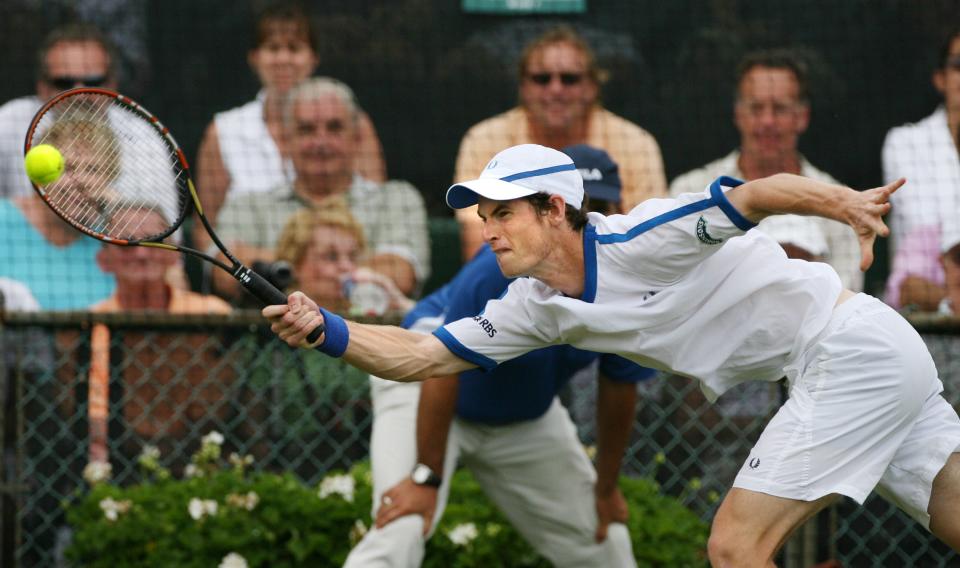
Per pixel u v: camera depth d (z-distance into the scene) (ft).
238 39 81.97
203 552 58.39
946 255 75.05
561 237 41.68
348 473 62.34
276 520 58.44
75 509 59.82
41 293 70.79
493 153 77.56
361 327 42.91
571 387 66.95
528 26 83.30
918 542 65.26
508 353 44.06
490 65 82.43
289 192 75.31
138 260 70.79
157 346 63.10
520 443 55.36
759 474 42.93
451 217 80.48
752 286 42.78
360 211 74.84
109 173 53.42
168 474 61.87
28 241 71.10
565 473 56.29
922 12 82.17
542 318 43.16
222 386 63.52
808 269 43.80
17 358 61.36
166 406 63.46
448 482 54.65
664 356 43.32
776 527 42.75
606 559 57.62
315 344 41.83
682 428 64.18
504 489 56.59
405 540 53.16
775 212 39.29
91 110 54.29
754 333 43.37
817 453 42.55
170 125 80.69
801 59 79.82
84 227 42.75
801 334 43.27
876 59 81.82
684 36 83.20
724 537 42.86
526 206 41.09
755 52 78.84
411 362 43.24
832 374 42.73
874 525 64.28
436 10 82.94
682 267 41.09
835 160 80.28
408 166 81.25
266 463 63.52
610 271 41.57
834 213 38.14
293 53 76.59
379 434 55.62
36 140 71.36
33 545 61.87
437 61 82.43
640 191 76.84
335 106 74.84
